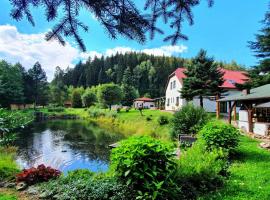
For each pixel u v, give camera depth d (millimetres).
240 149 11641
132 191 5535
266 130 16188
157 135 23047
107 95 55812
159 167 5727
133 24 3877
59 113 63469
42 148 20359
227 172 7914
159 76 99750
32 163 15484
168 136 18812
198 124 15992
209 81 28531
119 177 5871
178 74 38594
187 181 6371
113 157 5926
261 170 8305
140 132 26625
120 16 3787
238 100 19000
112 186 5766
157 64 108438
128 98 70562
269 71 30453
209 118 16906
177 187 5668
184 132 16625
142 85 99750
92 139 25078
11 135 14117
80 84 119938
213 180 6832
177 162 6918
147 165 5492
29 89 73812
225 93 34938
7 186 7207
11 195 6441
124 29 3955
